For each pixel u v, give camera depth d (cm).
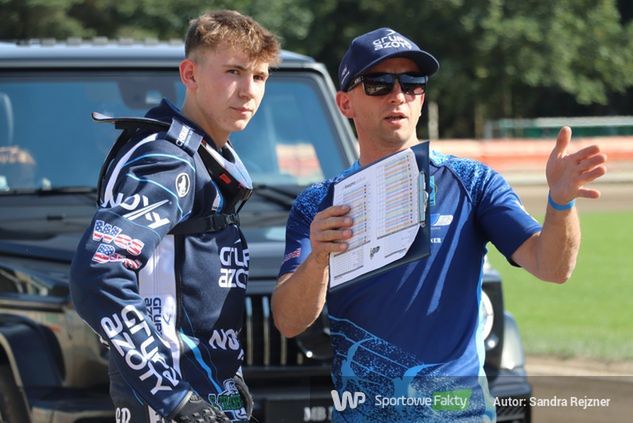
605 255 3634
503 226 838
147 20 7312
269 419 1112
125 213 758
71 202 1293
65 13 7262
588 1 8756
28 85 1355
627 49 8762
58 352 1115
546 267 805
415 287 839
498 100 8556
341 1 7975
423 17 8050
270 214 1312
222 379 815
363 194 790
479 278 861
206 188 808
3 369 1159
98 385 1098
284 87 1449
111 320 742
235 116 823
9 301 1161
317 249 805
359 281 797
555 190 778
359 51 867
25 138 1330
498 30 8112
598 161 760
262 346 1127
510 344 1235
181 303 795
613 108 10256
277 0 7538
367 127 878
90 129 1350
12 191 1295
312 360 1136
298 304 860
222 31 812
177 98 1377
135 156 784
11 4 7025
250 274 1138
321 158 1420
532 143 7562
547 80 8444
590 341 2114
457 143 7500
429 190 751
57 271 1145
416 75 872
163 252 791
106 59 1388
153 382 743
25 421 1122
